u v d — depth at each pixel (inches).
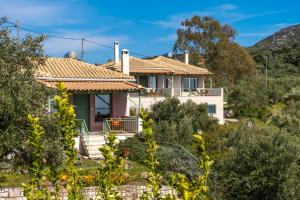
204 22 2933.1
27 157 436.8
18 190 651.5
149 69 1801.2
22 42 463.5
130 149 984.3
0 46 446.6
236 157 716.7
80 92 1186.0
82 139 1093.1
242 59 2896.2
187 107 1473.9
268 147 695.7
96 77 1270.9
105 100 1288.1
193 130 1305.4
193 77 1956.2
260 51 4451.3
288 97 2544.3
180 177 209.9
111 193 215.2
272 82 2878.9
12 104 404.8
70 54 1525.6
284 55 4202.8
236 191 693.3
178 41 2962.6
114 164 212.1
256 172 680.4
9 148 425.1
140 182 714.2
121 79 1316.4
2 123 414.6
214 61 2888.8
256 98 2301.9
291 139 713.6
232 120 2026.3
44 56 478.9
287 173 670.5
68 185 210.8
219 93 1766.7
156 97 1615.4
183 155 869.2
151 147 218.4
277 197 667.4
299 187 676.1
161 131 1191.6
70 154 207.9
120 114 1305.4
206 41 2920.8
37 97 440.1
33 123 208.2
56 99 205.5
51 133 425.7
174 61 2170.3
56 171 208.7
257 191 682.8
